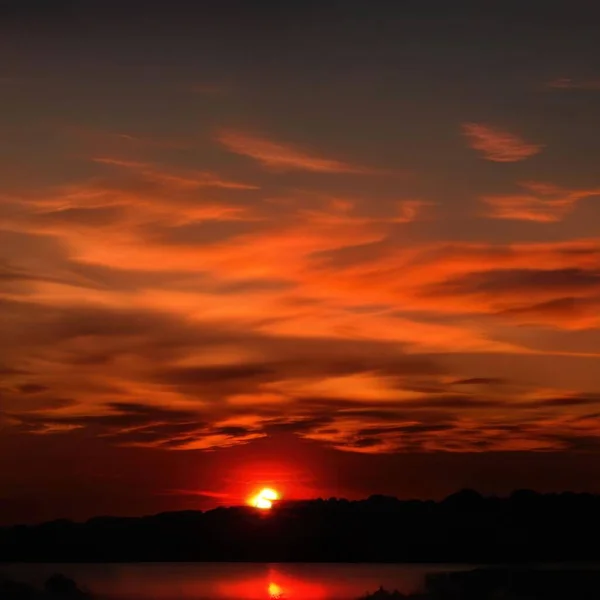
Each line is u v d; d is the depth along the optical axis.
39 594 107.62
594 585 90.94
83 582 118.06
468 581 99.75
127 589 115.88
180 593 111.75
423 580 107.56
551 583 92.81
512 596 91.12
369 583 114.75
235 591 113.31
